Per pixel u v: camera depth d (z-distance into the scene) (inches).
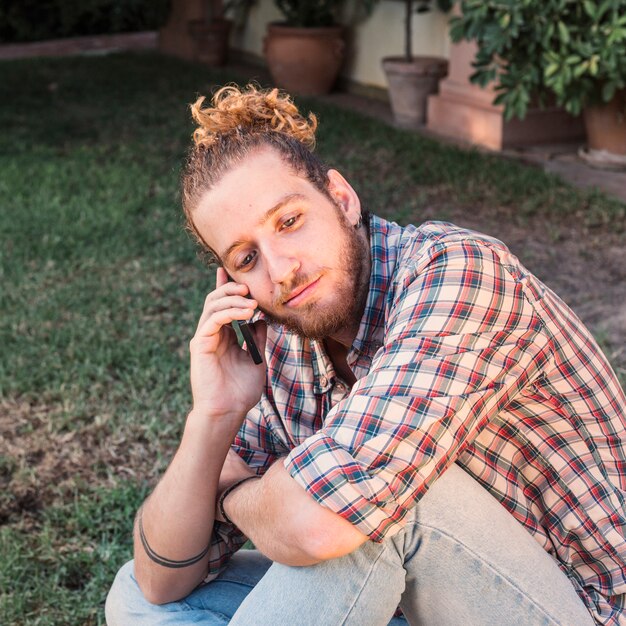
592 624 62.3
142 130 357.1
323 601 59.8
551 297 65.7
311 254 63.6
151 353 170.2
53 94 431.2
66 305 192.7
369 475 56.7
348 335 69.3
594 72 234.2
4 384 158.2
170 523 69.6
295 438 75.5
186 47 531.8
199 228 66.7
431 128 340.8
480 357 59.9
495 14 243.9
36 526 122.9
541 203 247.3
